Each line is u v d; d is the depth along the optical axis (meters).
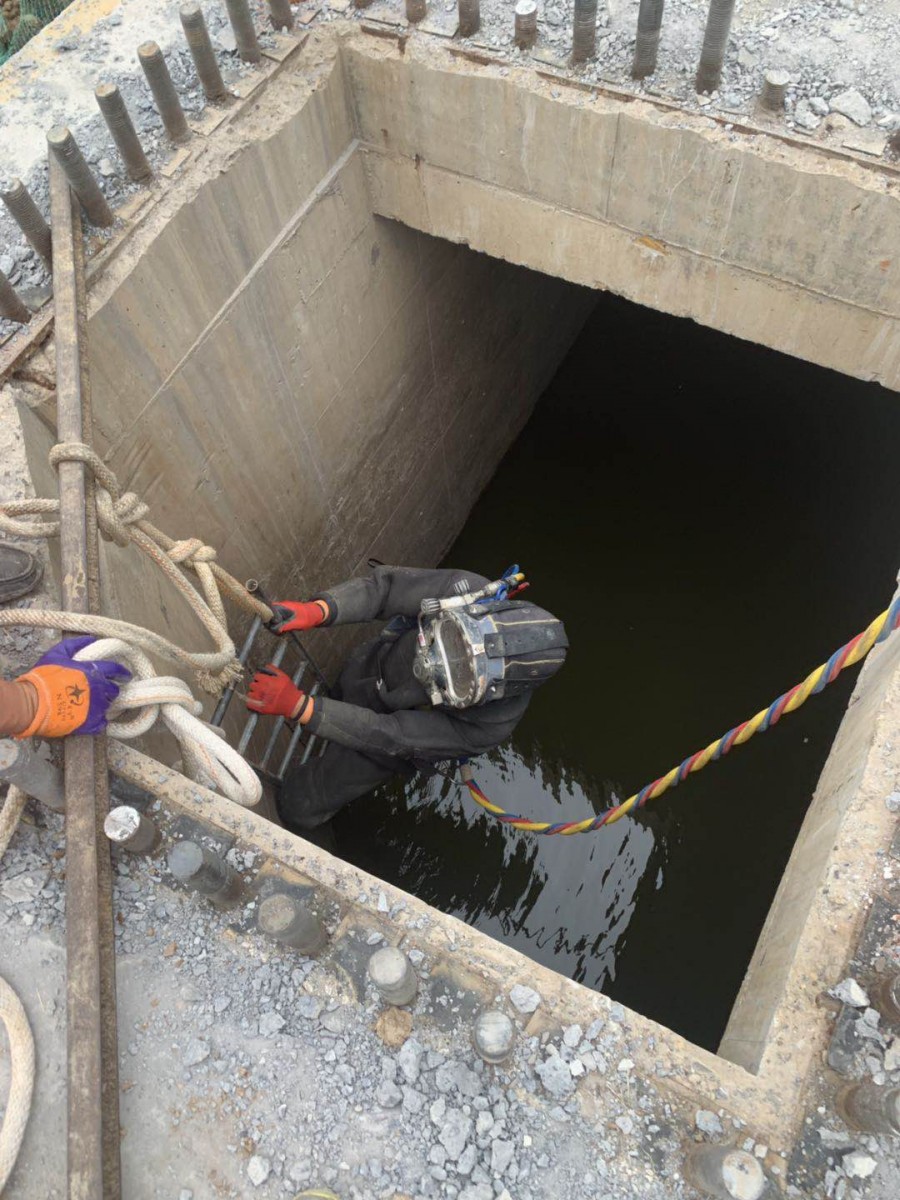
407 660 4.50
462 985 2.60
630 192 4.21
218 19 4.41
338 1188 2.38
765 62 3.91
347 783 4.78
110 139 4.07
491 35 4.20
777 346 4.51
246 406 4.73
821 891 2.63
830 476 7.22
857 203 3.68
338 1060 2.54
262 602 3.99
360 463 6.04
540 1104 2.45
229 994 2.63
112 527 3.11
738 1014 3.01
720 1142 2.36
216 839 2.81
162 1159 2.42
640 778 6.80
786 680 6.74
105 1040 2.39
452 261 5.95
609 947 6.29
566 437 8.10
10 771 2.41
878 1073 2.37
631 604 7.32
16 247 3.79
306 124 4.32
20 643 3.01
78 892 2.48
